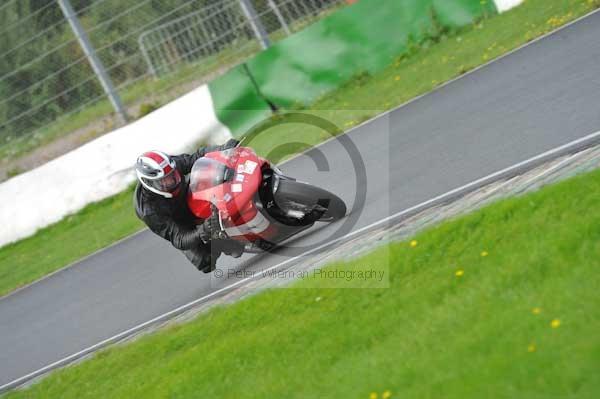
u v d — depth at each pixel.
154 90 52.69
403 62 49.28
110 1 52.78
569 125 26.23
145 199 25.89
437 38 49.41
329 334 19.30
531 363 13.68
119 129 50.97
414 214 24.75
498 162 25.94
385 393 15.19
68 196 51.75
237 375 19.72
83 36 52.53
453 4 49.28
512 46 40.81
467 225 20.70
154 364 23.39
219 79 50.09
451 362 15.09
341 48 49.91
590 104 27.22
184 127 50.44
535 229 18.77
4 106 54.59
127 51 52.84
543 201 19.75
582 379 12.77
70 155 51.84
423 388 14.62
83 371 25.70
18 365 30.69
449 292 18.30
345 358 17.88
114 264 37.53
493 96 33.84
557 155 24.17
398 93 43.59
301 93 50.16
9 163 54.75
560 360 13.43
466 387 13.91
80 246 44.50
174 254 34.47
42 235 51.56
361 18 49.72
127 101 52.88
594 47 33.62
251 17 51.56
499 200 21.84
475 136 29.59
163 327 26.44
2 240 52.41
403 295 19.12
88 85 53.31
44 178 52.19
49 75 53.75
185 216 25.98
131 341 26.66
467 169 26.61
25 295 40.06
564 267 16.62
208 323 23.92
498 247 19.00
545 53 36.53
